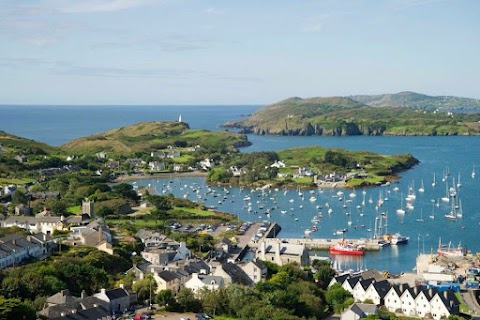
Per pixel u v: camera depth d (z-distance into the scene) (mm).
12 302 191375
